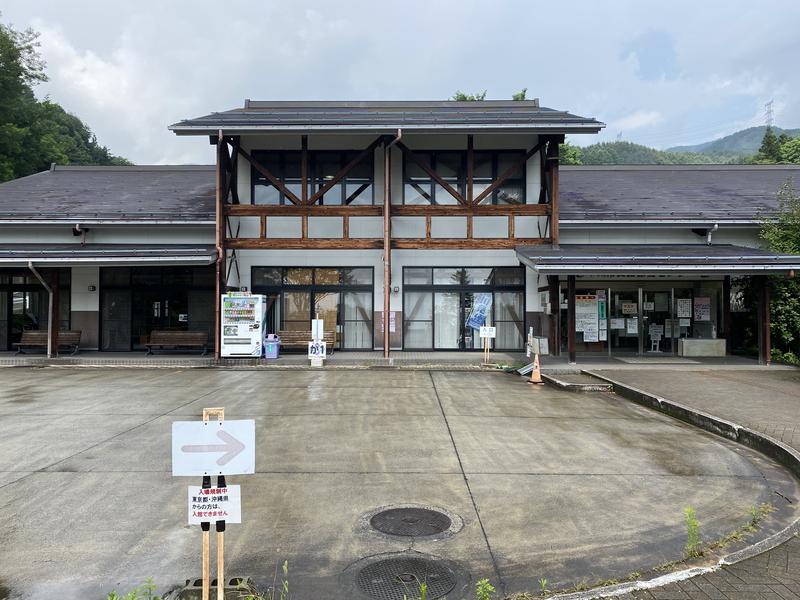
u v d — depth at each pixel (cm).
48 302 1766
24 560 404
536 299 1722
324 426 810
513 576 382
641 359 1538
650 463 637
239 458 321
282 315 1744
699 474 599
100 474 589
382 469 611
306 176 1667
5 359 1526
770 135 6738
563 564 399
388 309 1583
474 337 1736
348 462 636
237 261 1720
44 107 3719
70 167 2248
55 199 1847
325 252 1733
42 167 3762
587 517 482
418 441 728
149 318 1762
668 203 1802
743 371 1313
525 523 469
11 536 443
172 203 1817
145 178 2159
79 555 412
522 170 1778
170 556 411
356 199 1775
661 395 982
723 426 766
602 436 759
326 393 1088
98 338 1759
